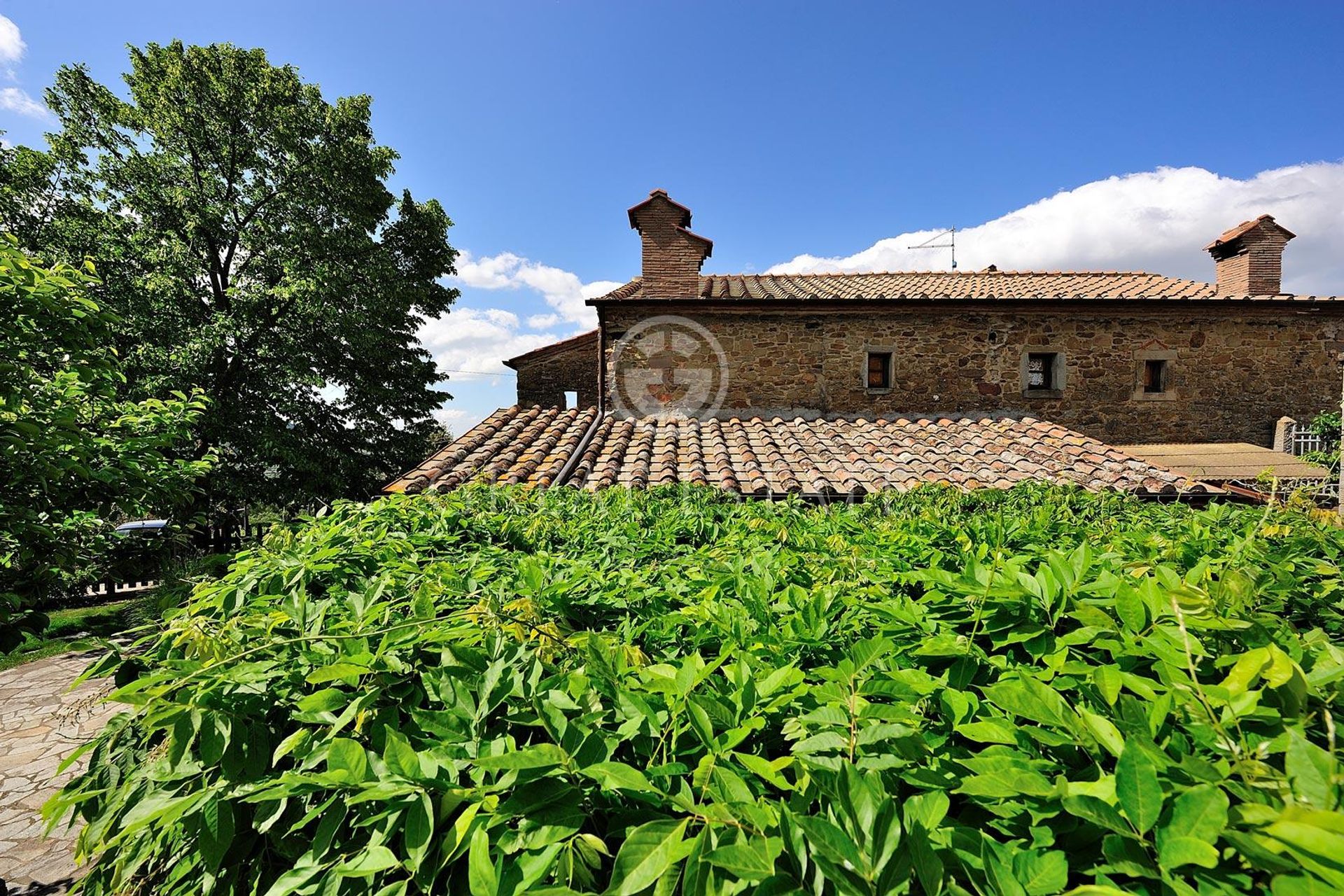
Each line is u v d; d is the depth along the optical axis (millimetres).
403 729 1400
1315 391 10250
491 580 2439
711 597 2121
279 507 17391
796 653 1669
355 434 18984
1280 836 739
